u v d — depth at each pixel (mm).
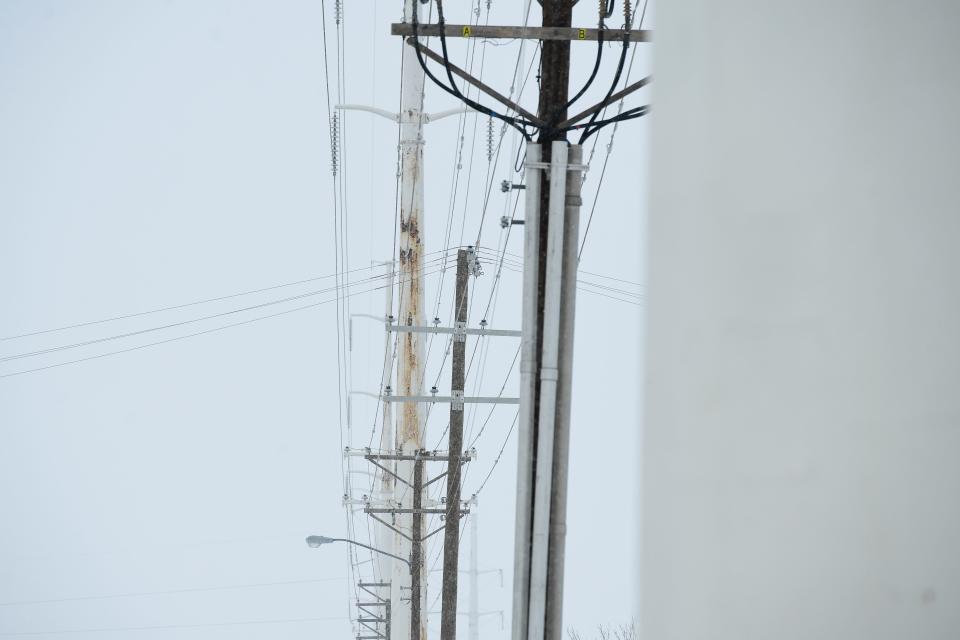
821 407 15211
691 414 16594
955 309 14570
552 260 31141
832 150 15469
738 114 16312
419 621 96875
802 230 15617
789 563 15273
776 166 15914
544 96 32469
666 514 17141
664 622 17047
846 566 14914
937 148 14781
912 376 14703
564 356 31281
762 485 15555
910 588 14570
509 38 32188
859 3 15445
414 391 99438
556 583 30688
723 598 15789
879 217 15078
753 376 15828
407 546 109750
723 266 16234
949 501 14461
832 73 15617
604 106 31406
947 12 14891
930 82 14930
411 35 32250
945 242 14758
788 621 15234
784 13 16016
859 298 15109
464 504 86188
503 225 38875
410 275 100250
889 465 14812
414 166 100500
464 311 76375
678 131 17328
